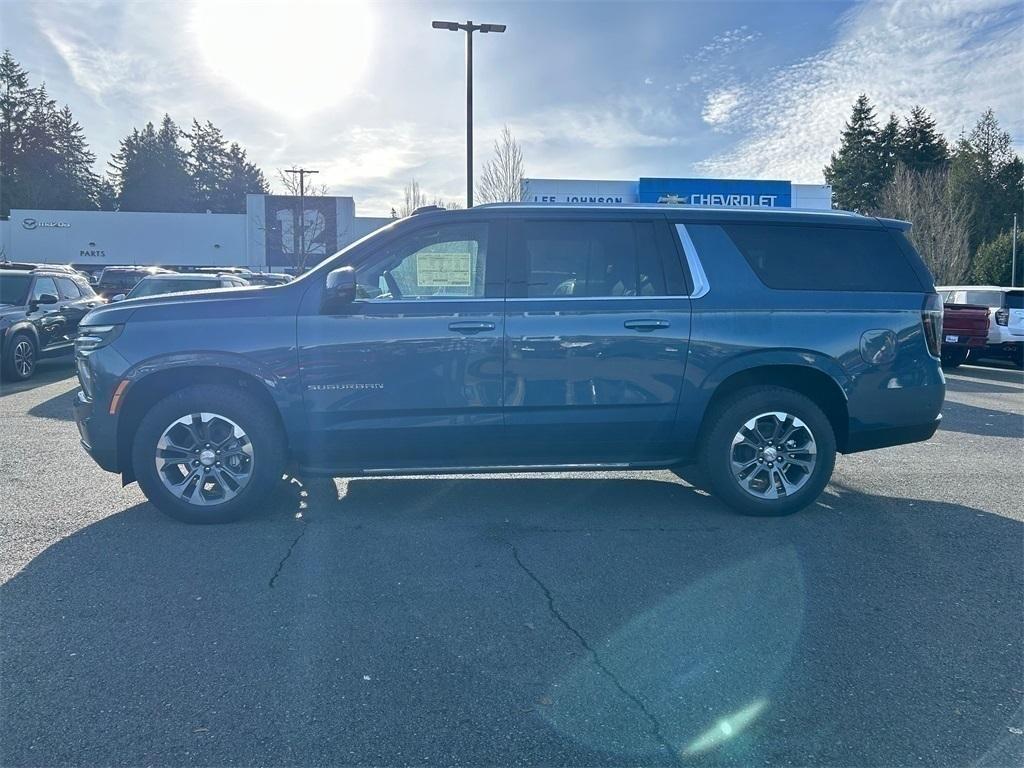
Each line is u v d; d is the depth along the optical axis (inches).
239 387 199.2
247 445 197.0
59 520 202.5
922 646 139.3
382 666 130.3
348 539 191.6
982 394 497.4
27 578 164.6
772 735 112.8
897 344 213.5
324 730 112.3
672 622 147.7
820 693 123.8
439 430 200.1
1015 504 228.4
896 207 1615.4
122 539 189.0
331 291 192.2
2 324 466.6
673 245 209.2
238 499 197.9
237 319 195.5
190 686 123.1
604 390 203.0
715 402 211.6
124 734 110.7
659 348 203.9
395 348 196.4
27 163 3265.3
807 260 214.2
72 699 118.9
